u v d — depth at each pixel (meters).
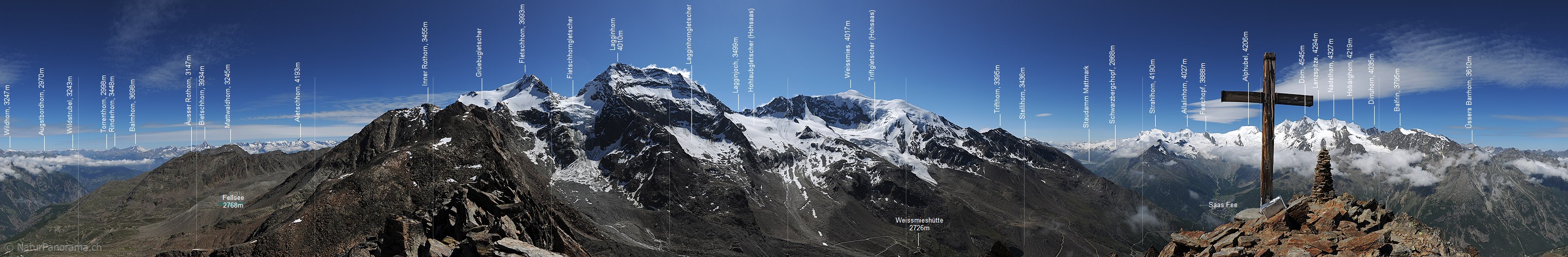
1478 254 19.91
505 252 23.66
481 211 36.09
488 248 24.44
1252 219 24.62
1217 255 21.80
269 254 172.75
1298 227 23.80
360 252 39.66
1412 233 21.78
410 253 33.19
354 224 192.00
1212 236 24.33
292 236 179.50
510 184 61.81
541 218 39.19
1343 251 21.22
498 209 36.22
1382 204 24.78
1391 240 21.69
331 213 192.38
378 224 193.50
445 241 31.67
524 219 36.91
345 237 185.62
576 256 38.47
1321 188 27.11
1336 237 22.27
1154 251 26.27
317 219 188.38
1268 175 25.83
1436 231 21.30
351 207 197.50
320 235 183.62
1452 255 19.84
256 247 174.12
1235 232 24.09
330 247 180.88
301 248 177.50
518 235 34.41
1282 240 22.52
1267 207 24.02
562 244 38.66
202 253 175.12
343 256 39.97
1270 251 21.80
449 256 26.00
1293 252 21.16
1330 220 23.81
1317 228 23.59
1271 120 25.91
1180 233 25.61
